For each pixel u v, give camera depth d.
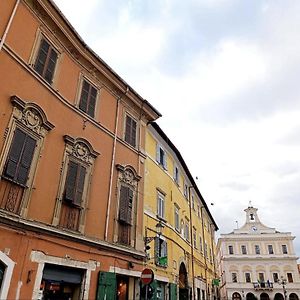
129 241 14.32
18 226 9.47
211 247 37.62
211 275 34.50
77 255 11.31
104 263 12.44
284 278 63.31
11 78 10.29
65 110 12.53
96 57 14.30
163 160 20.44
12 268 8.98
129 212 14.81
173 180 21.69
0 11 10.41
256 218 71.44
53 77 12.30
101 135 14.26
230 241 69.44
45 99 11.59
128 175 15.45
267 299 63.31
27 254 9.56
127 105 16.81
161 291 17.02
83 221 12.05
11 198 9.53
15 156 9.91
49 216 10.71
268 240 67.69
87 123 13.55
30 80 11.04
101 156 13.91
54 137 11.70
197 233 28.89
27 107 10.60
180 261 20.67
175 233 20.27
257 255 66.75
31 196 10.22
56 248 10.57
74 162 12.39
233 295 64.44
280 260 65.12
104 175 13.82
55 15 12.37
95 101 14.53
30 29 11.54
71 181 11.98
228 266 67.19
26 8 11.49
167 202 19.73
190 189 27.81
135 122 17.31
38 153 10.88
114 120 15.47
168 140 20.86
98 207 13.00
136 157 16.53
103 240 12.70
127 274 13.51
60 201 11.30
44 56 12.05
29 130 10.65
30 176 10.38
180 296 20.58
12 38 10.66
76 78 13.65
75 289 11.30
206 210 35.38
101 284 11.82
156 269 16.27
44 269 10.19
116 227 13.73
